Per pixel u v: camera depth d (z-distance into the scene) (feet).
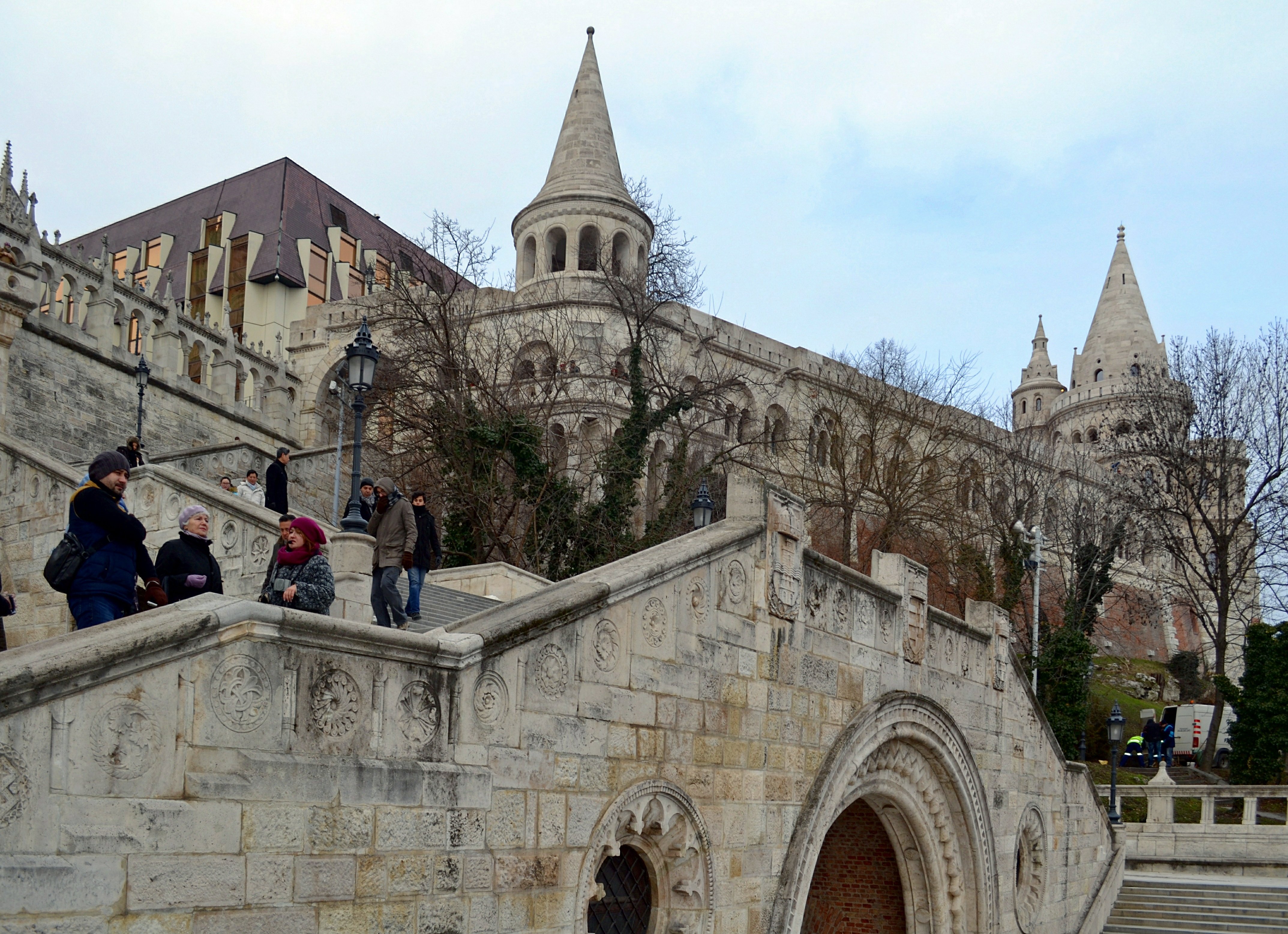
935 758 59.36
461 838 29.53
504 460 102.22
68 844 20.92
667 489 114.32
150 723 22.53
